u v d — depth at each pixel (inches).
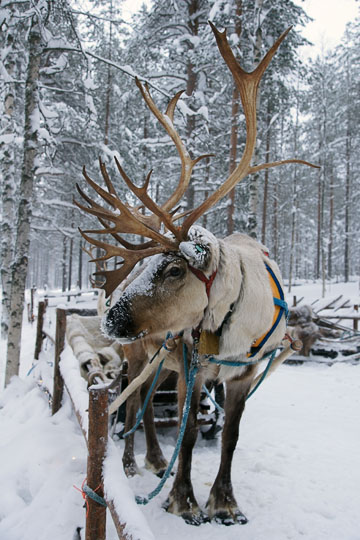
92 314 231.1
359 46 981.2
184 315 88.0
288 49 439.5
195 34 470.9
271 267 110.0
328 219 1316.4
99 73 567.5
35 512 97.7
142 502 84.2
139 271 138.4
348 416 183.8
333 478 121.1
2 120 364.5
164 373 131.6
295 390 227.8
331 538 92.3
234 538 91.0
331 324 351.3
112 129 608.1
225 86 440.8
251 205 391.9
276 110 560.1
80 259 904.3
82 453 123.6
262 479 120.4
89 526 69.2
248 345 94.3
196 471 126.1
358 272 1540.4
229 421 104.6
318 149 967.0
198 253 82.7
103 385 69.3
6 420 174.1
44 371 195.5
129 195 553.9
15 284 238.5
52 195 573.0
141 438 153.5
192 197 459.5
